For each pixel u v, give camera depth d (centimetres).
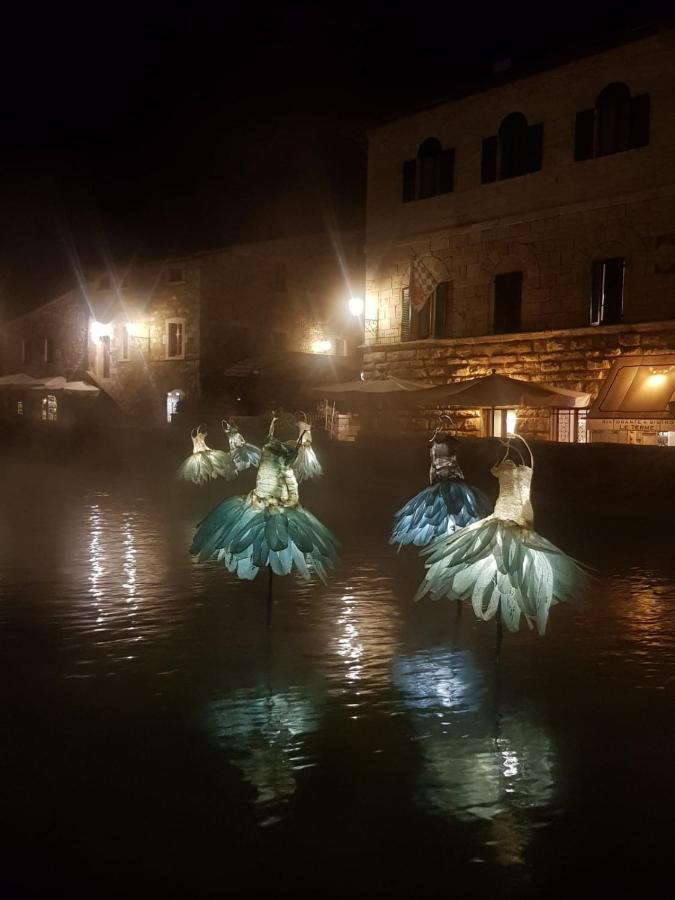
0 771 522
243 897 390
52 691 673
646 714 636
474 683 706
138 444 3341
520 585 698
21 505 1983
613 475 1820
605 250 2612
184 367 4572
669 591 1077
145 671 727
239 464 2256
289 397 4359
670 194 2450
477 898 392
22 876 406
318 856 426
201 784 506
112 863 418
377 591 1067
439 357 3083
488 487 2038
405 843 440
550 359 2753
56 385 5034
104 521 1697
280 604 990
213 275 4500
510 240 2861
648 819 471
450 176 3052
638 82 2525
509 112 2855
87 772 521
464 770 531
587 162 2647
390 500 2147
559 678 722
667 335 2458
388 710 638
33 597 1012
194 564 1233
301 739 578
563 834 453
